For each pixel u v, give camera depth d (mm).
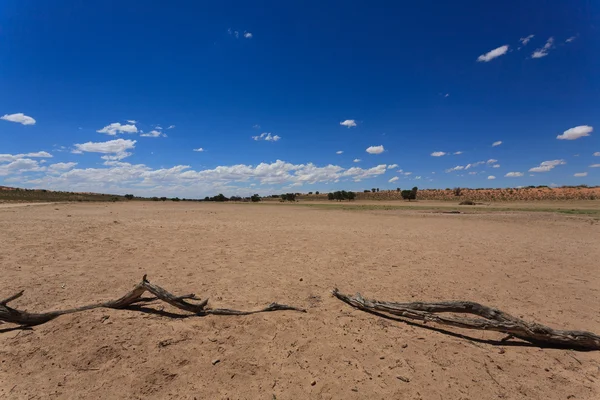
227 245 12242
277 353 4352
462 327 4883
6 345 4312
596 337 4574
